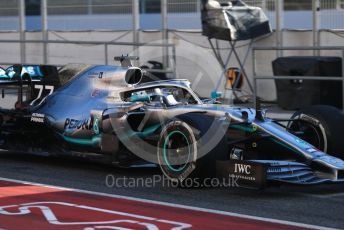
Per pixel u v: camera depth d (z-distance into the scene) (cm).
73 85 3331
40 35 6631
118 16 6275
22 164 3391
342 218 2266
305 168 2603
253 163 2503
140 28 6344
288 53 5541
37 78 3491
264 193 2684
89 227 2123
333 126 2923
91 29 6419
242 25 5325
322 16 5356
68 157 3350
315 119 2973
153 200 2534
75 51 6353
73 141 3200
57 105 3309
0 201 2509
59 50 6481
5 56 6938
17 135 3469
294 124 3088
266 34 5431
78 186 2812
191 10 5822
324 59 5072
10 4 6875
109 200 2534
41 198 2567
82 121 3147
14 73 3547
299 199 2577
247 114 2786
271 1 5591
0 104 3678
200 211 2353
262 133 2758
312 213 2338
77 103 3234
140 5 6519
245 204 2475
